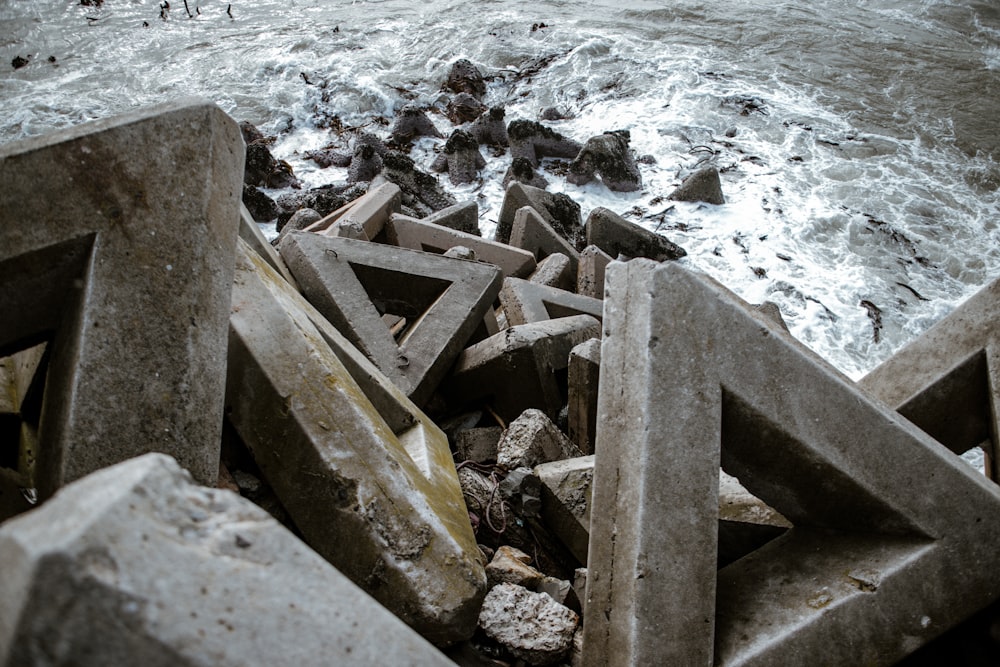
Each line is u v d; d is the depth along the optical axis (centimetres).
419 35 1691
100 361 205
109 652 116
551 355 438
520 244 776
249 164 1059
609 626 230
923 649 261
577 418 412
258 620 133
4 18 1670
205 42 1658
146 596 121
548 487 331
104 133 214
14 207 201
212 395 225
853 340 846
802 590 244
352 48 1625
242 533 140
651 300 235
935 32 1758
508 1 1864
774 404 238
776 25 1734
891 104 1425
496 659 268
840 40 1675
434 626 242
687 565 226
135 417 208
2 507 218
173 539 130
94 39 1647
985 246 1039
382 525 246
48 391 223
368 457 256
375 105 1427
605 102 1421
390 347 407
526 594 282
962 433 324
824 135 1305
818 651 229
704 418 232
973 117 1393
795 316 874
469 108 1352
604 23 1738
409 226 684
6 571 115
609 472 242
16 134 1280
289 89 1464
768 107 1383
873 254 1005
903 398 318
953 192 1170
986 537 251
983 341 308
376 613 151
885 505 246
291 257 422
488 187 1116
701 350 234
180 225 223
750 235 1020
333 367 278
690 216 1056
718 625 238
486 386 443
